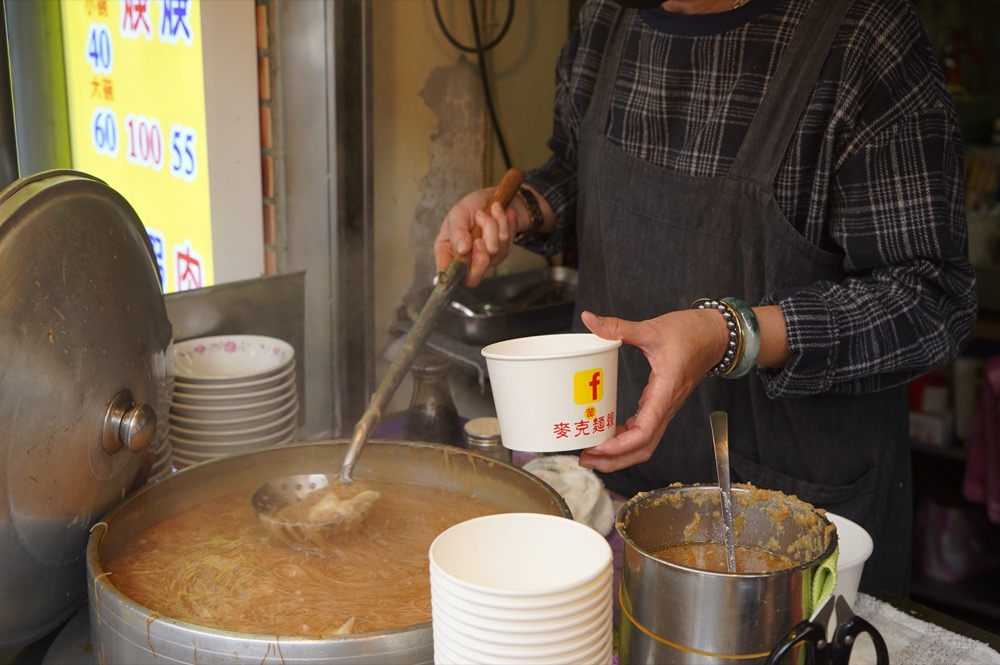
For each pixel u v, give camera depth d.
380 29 2.19
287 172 2.21
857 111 1.37
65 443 1.02
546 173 1.89
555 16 2.55
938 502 3.01
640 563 0.82
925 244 1.34
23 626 1.05
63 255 1.01
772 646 0.78
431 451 1.37
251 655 0.84
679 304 1.60
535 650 0.68
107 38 2.32
